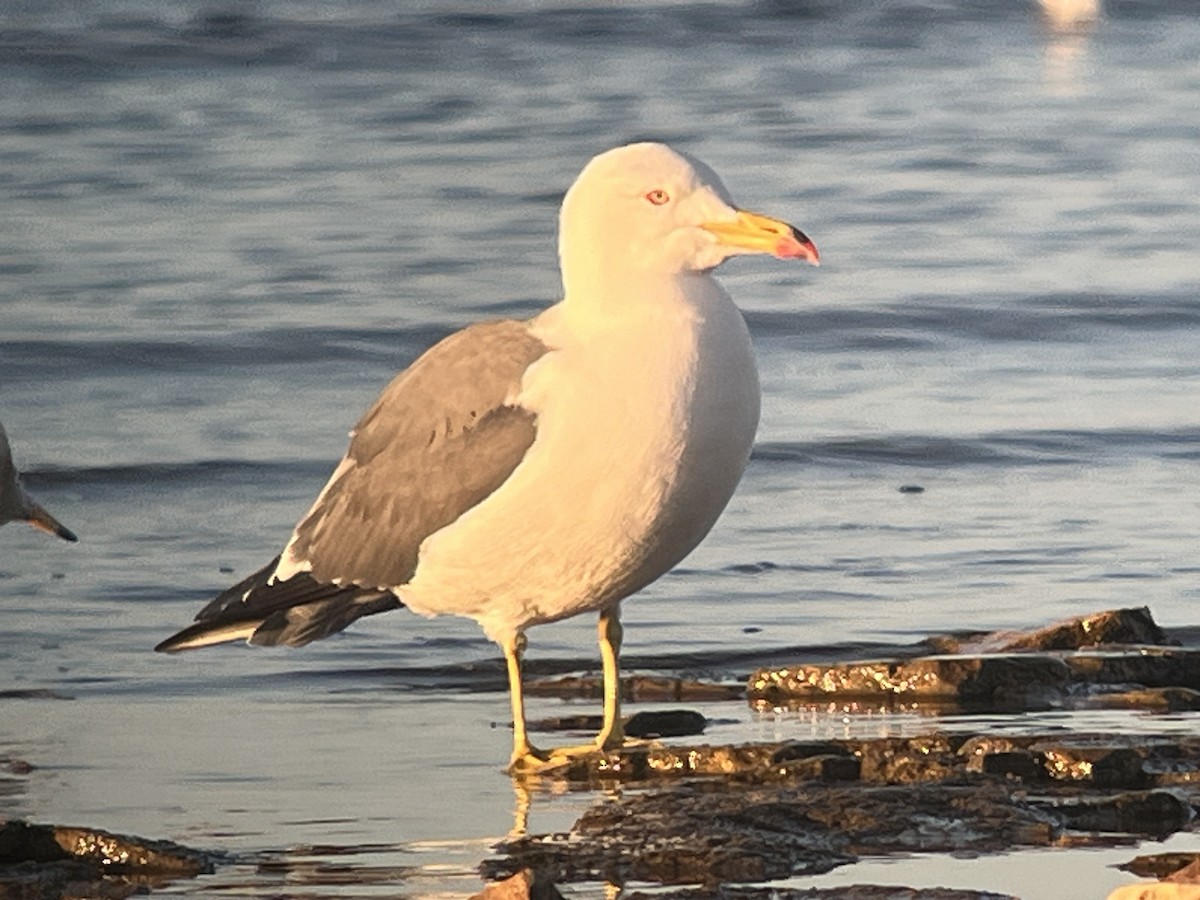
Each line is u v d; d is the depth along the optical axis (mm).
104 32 35281
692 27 37688
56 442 16391
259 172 26656
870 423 16781
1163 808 8469
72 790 9211
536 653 11594
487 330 9078
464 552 8969
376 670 11375
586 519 8781
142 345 19094
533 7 38469
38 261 22094
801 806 8375
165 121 29703
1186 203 25094
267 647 11289
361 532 9227
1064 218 24344
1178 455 15906
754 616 12164
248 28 36000
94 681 11195
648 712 10078
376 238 23344
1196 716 10062
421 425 9031
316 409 17531
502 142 28766
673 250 8828
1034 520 14180
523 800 8961
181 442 16406
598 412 8680
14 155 27328
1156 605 12219
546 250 22906
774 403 17500
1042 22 39000
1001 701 10414
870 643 11594
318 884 7914
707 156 27797
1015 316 20250
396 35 36125
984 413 17078
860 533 13914
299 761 9641
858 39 37344
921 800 8469
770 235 8766
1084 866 7863
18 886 7914
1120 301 20719
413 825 8633
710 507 8953
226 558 13711
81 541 14078
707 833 8156
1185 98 32031
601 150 28219
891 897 7461
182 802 9023
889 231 23797
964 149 28250
